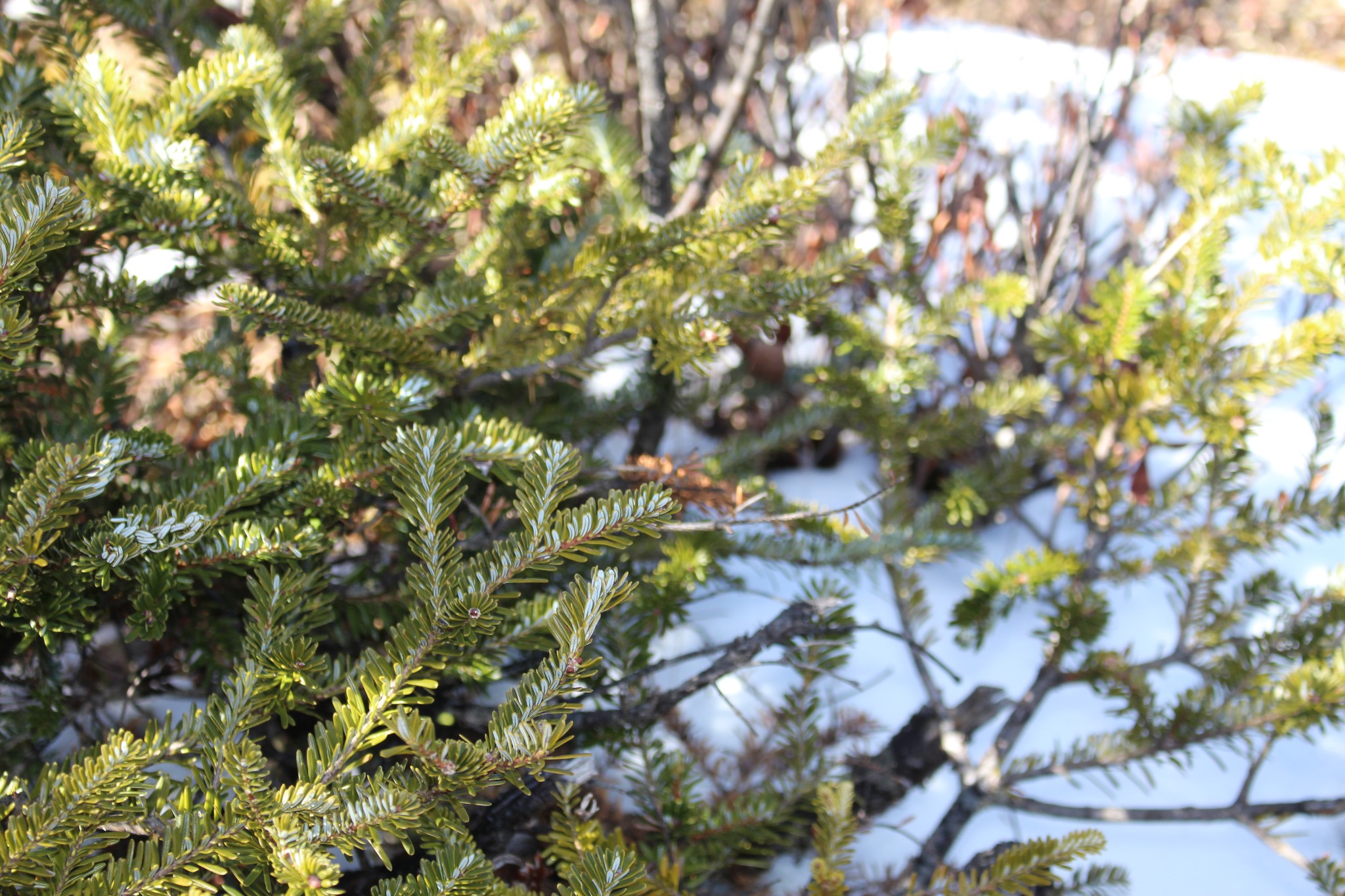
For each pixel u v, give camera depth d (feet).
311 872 2.02
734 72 5.19
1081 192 4.35
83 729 2.88
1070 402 4.59
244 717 2.26
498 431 2.59
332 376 2.58
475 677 2.69
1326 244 2.96
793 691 3.06
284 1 3.10
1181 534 3.37
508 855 2.72
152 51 3.01
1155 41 5.51
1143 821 3.03
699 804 2.89
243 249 2.70
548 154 2.52
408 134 2.77
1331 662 2.90
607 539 2.18
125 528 2.31
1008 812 3.43
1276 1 11.37
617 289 2.84
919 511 3.79
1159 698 3.86
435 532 2.22
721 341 2.72
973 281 4.34
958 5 9.84
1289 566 4.45
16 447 2.61
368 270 2.79
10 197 2.12
